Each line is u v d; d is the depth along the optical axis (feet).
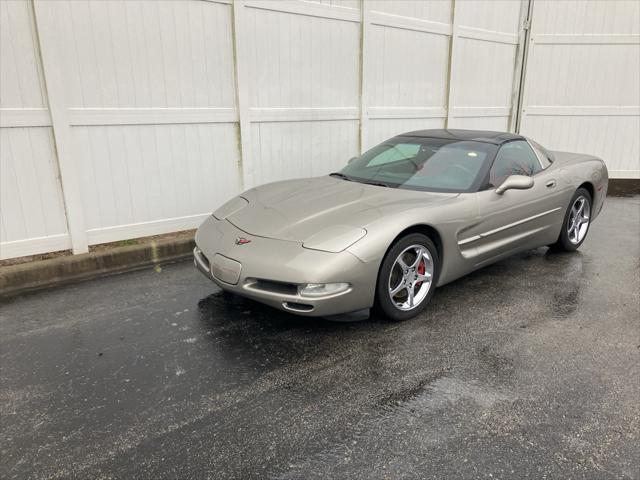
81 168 15.10
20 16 13.28
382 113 22.52
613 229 20.21
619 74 28.45
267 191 13.51
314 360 9.75
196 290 13.47
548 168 15.55
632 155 29.55
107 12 14.66
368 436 7.50
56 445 7.35
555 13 27.48
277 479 6.66
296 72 19.24
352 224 10.50
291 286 9.86
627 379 9.08
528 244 14.78
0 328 11.23
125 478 6.69
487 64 26.48
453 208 11.83
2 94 13.41
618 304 12.55
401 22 21.99
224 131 17.87
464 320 11.56
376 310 11.09
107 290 13.50
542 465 6.90
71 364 9.66
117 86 15.24
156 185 16.69
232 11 17.04
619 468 6.86
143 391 8.72
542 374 9.25
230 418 7.95
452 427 7.71
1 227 14.02
